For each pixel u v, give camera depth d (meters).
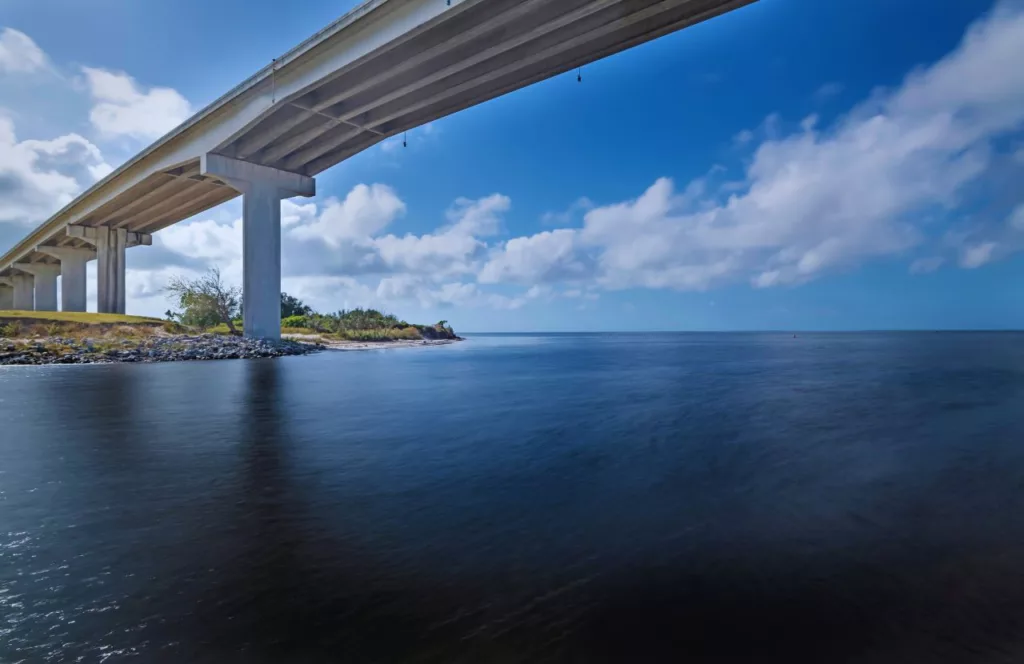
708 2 27.98
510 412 11.97
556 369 25.86
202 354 33.94
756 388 17.28
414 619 3.14
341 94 35.38
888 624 3.10
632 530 4.63
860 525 4.76
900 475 6.54
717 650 2.83
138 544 4.31
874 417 11.23
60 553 4.12
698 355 41.03
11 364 27.39
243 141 42.69
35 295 87.94
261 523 4.81
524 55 31.88
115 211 61.50
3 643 2.90
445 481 6.26
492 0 27.03
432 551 4.16
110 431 9.52
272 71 35.44
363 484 6.12
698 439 8.88
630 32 30.84
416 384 18.48
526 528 4.68
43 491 5.82
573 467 6.95
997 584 3.61
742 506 5.31
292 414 11.66
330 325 66.69
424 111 40.78
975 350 48.81
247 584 3.60
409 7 28.73
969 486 6.07
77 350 31.38
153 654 2.82
